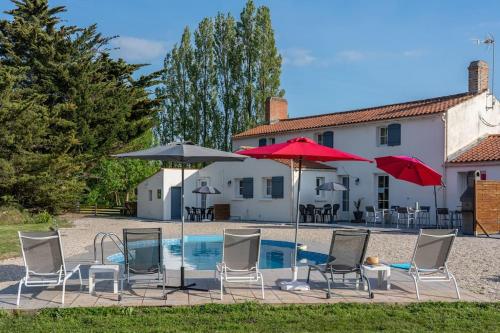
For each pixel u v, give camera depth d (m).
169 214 32.25
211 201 33.47
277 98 40.28
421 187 26.67
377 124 28.80
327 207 28.44
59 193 30.14
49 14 37.03
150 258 8.75
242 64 44.91
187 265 14.78
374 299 8.30
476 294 8.77
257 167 30.61
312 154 9.34
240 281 8.82
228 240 8.63
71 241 17.72
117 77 39.12
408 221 24.69
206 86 46.69
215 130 45.91
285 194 28.86
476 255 13.84
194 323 6.89
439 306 7.86
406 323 6.92
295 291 8.95
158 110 39.88
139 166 41.12
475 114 27.44
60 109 32.66
